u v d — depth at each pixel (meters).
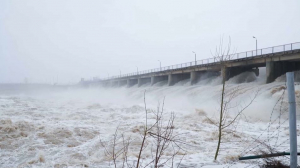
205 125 18.28
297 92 25.20
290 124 5.38
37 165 8.92
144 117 22.23
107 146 11.28
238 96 31.34
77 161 9.30
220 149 11.20
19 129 14.45
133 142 11.80
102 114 24.31
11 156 10.28
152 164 8.36
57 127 15.80
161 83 68.06
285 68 38.06
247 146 11.62
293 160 5.30
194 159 9.05
